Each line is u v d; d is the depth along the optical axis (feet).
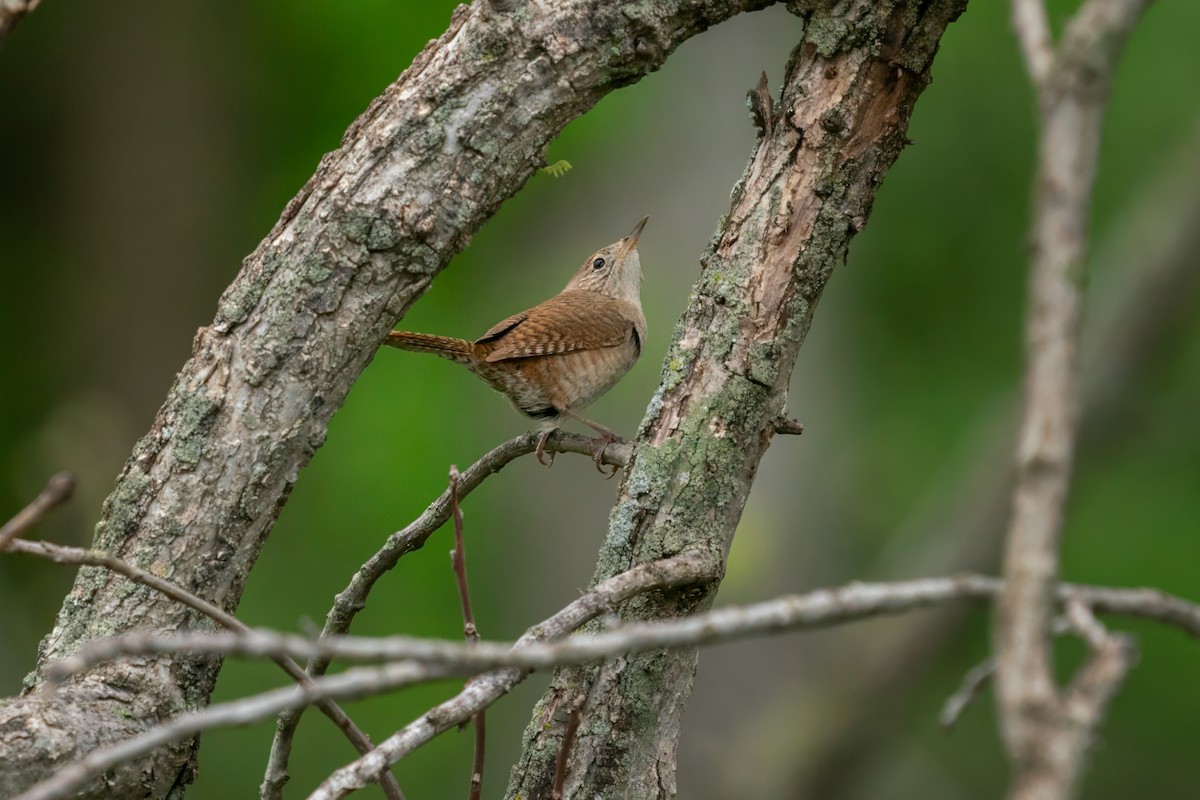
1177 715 44.93
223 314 16.58
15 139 53.47
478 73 16.47
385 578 42.01
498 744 42.65
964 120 46.32
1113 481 46.80
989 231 46.60
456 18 16.84
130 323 52.21
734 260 17.48
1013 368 47.16
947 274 47.65
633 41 16.76
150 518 16.15
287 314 16.35
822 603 10.98
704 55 48.14
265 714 10.96
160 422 16.49
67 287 52.54
